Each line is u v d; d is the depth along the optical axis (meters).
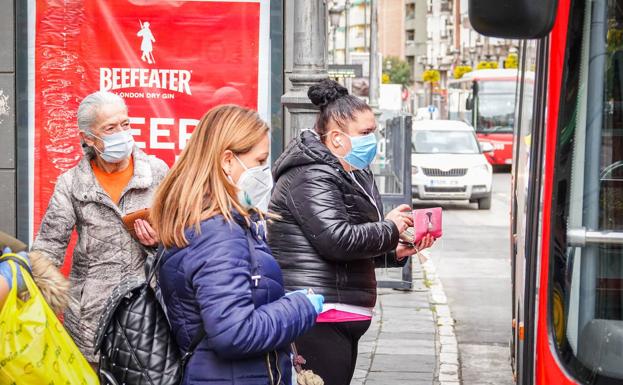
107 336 3.22
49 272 3.34
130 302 3.23
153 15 6.73
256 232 3.23
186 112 6.79
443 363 7.75
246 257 3.12
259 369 3.19
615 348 3.27
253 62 6.79
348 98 4.35
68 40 6.73
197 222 3.11
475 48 76.75
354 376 7.27
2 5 6.69
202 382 3.13
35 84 6.74
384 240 4.29
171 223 3.15
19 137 6.75
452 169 21.41
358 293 4.35
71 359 3.15
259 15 6.76
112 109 4.52
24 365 3.04
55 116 6.75
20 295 3.17
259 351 3.10
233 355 3.07
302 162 4.27
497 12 3.09
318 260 4.27
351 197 4.31
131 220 4.35
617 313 3.29
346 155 4.32
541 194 3.41
